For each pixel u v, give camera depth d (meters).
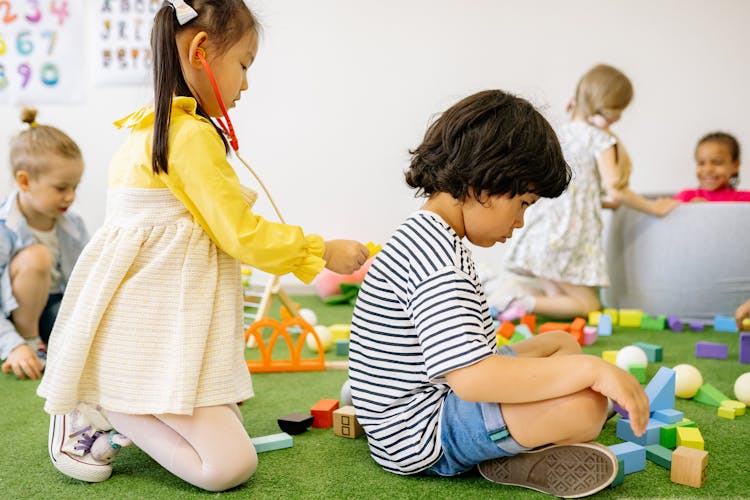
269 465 1.00
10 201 1.61
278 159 2.73
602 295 2.54
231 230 0.92
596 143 2.20
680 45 2.70
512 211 0.89
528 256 2.23
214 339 0.95
